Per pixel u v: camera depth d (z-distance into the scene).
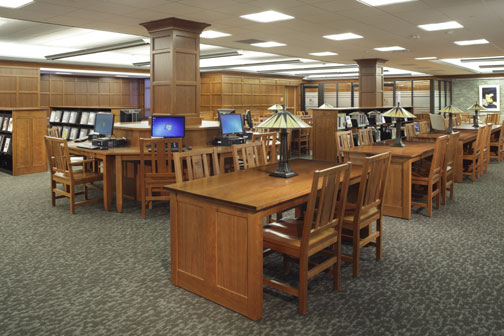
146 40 9.02
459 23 6.14
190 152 2.99
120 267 3.07
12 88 11.10
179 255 2.69
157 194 5.30
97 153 4.76
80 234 3.85
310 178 2.99
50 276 2.90
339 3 5.04
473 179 6.37
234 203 2.26
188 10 5.25
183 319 2.32
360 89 10.84
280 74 17.73
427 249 3.44
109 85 15.33
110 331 2.20
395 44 8.27
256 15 5.75
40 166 7.25
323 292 2.66
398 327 2.23
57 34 8.99
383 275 2.92
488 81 16.75
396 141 4.97
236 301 2.37
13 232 3.89
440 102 16.45
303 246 2.32
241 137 5.75
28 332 2.18
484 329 2.21
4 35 9.16
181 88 5.84
